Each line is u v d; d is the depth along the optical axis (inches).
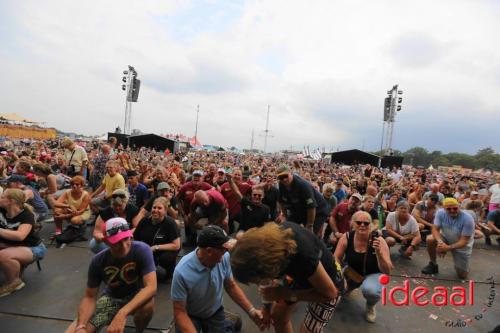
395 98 1098.1
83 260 170.7
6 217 133.3
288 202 170.6
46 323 112.3
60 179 286.0
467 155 3900.1
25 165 251.9
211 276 88.2
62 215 193.5
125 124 1071.6
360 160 1344.7
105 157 295.1
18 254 130.1
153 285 96.2
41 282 142.3
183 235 234.4
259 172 482.9
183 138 2066.9
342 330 120.0
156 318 119.1
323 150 2380.7
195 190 209.0
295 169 403.9
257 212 199.3
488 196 354.0
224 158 1103.6
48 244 192.4
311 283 72.4
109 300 100.0
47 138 1478.8
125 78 1053.2
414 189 369.1
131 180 230.5
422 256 214.4
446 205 172.1
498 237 274.8
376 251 128.3
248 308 98.0
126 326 111.3
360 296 149.1
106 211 159.0
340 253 137.0
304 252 67.7
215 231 83.1
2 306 120.3
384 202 283.6
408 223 201.3
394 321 128.7
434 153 4276.6
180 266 87.1
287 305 93.5
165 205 148.7
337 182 331.9
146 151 1006.4
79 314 91.4
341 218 199.2
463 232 170.7
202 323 95.9
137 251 97.1
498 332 106.8
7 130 1289.4
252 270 59.6
